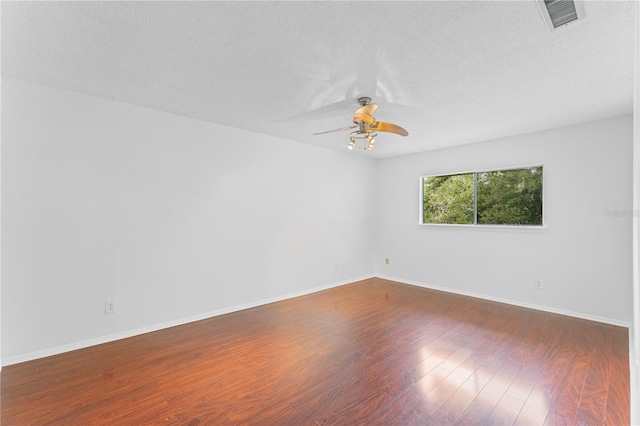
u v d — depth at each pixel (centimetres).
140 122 308
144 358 254
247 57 212
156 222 318
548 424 176
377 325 331
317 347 276
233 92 271
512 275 408
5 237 241
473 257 446
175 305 331
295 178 446
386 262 563
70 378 222
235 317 357
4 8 160
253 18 170
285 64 221
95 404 192
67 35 186
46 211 258
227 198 373
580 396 202
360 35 185
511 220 418
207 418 181
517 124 355
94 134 282
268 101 291
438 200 499
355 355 261
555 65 220
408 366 242
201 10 163
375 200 578
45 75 240
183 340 291
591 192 347
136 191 306
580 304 354
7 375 225
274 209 421
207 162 355
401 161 539
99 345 279
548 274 378
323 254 488
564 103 292
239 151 384
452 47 197
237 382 219
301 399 200
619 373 230
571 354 261
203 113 327
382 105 297
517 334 305
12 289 243
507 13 164
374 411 188
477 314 366
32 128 253
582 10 161
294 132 400
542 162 381
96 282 283
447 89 261
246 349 272
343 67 225
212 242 360
